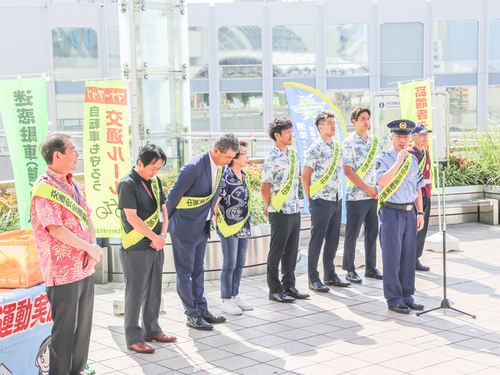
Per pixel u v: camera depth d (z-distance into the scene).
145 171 3.95
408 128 4.94
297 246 5.49
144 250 4.05
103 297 5.59
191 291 4.66
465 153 10.09
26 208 5.18
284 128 5.25
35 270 3.41
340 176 5.70
